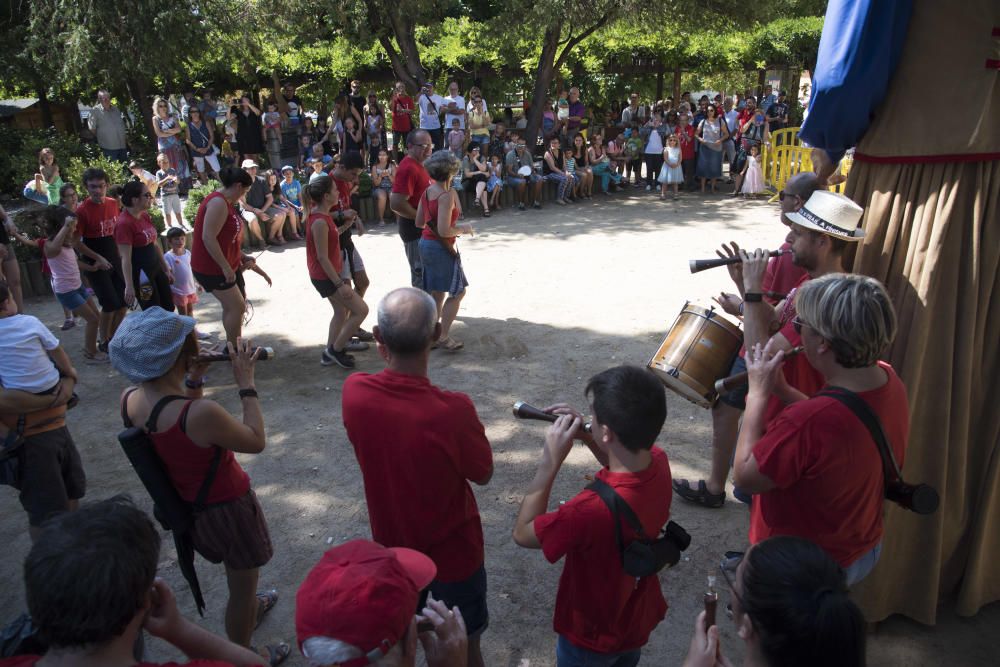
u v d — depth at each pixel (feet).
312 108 65.82
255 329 26.02
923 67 10.45
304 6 49.93
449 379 21.38
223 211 20.21
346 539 14.51
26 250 30.37
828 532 8.56
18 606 12.98
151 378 9.25
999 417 11.50
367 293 30.09
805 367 10.55
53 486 12.59
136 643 6.43
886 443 8.41
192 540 10.00
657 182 54.90
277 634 12.16
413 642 5.67
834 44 10.53
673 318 25.94
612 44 65.26
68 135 52.60
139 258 22.38
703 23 52.13
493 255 35.53
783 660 5.35
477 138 52.70
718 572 13.37
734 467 8.75
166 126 47.78
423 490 8.91
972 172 10.60
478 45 60.70
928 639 11.89
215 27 50.37
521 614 12.49
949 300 10.88
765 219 43.42
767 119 56.24
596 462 17.02
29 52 51.13
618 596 8.09
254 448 9.98
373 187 43.29
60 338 25.64
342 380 21.66
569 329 25.13
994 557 12.30
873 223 11.30
